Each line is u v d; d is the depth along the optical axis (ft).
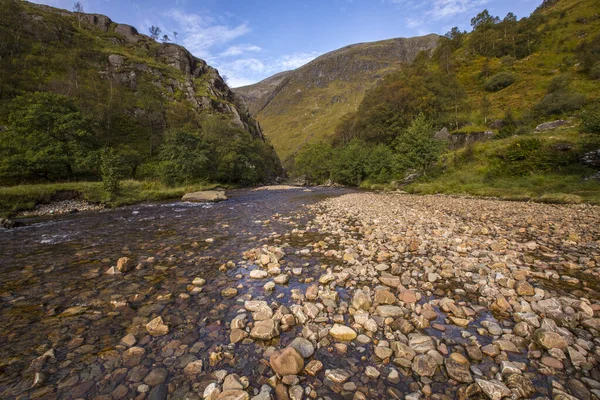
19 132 108.27
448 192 88.48
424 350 11.42
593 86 161.07
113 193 81.87
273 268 21.34
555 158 79.97
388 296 15.88
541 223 36.88
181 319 14.57
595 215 40.86
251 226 40.63
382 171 144.36
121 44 376.07
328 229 37.04
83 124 128.26
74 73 232.73
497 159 96.68
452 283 18.71
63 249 29.91
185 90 326.85
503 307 14.79
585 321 13.08
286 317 13.93
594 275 19.13
